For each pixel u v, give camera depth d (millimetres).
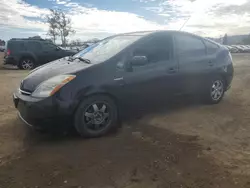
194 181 2941
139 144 3848
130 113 4539
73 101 3730
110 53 4398
